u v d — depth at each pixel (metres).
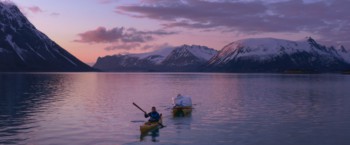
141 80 139.00
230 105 45.41
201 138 25.38
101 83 107.81
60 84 97.19
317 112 38.50
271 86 92.69
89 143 24.02
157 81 129.00
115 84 102.12
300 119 33.53
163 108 42.88
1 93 61.66
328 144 23.67
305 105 45.47
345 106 44.25
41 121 32.03
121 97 56.84
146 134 26.78
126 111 39.12
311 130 28.12
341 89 78.88
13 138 25.14
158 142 24.34
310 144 23.67
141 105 45.88
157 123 29.48
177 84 104.56
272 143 23.88
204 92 69.75
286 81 130.50
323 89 79.00
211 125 30.44
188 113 37.72
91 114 36.59
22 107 42.09
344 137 25.62
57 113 37.22
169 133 27.14
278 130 28.05
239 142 24.17
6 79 127.69
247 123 31.34
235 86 93.00
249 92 69.56
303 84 104.69
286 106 44.28
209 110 40.22
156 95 61.50
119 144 23.88
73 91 69.56
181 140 24.83
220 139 25.02
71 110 39.69
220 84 104.88
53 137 25.59
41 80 122.56
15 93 61.97
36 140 24.66
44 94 60.81
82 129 28.48
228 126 29.89
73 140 24.78
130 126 29.92
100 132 27.41
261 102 49.34
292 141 24.44
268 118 34.16
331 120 32.88
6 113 36.97
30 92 64.62
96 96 58.16
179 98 39.16
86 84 100.12
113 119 33.41
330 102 49.22
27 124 30.50
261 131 27.70
